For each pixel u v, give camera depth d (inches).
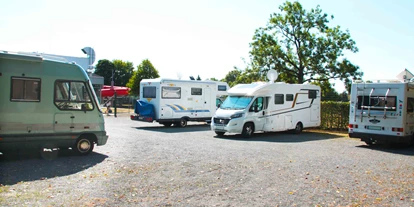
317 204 235.9
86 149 399.2
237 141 578.2
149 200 233.0
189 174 311.7
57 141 378.3
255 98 652.7
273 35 1185.4
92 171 314.3
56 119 377.7
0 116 347.6
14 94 355.9
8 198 229.1
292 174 325.4
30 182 271.6
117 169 324.2
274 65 1160.8
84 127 395.5
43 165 336.5
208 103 846.5
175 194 248.8
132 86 2349.9
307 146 535.2
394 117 529.7
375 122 548.4
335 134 761.0
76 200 228.8
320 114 874.1
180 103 792.9
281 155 434.0
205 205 225.9
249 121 637.3
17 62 358.9
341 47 1116.5
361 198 254.2
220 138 614.5
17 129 356.2
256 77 1187.9
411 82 541.0
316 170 348.2
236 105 653.3
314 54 1122.0
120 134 619.2
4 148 349.7
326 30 1124.5
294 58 1167.6
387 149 540.4
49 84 374.9
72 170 317.1
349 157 441.1
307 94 757.3
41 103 369.4
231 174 316.8
